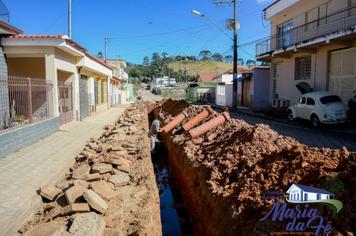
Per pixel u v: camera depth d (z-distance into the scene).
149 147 11.16
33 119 11.70
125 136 12.71
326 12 18.72
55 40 12.67
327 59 18.44
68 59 15.47
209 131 9.66
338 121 14.77
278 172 4.81
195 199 6.54
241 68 44.62
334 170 4.17
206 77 69.31
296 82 21.98
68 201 5.29
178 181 8.77
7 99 10.14
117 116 22.72
